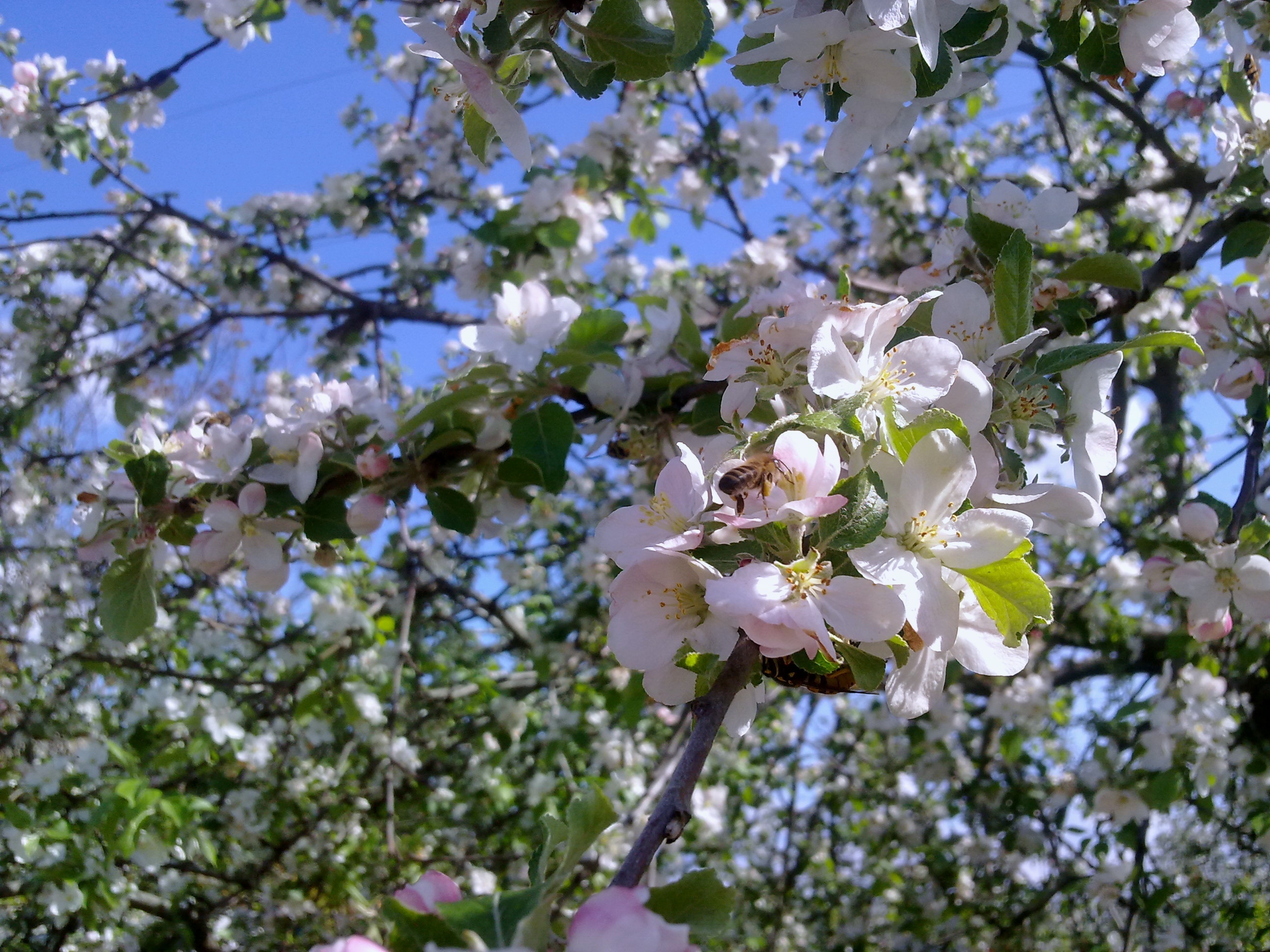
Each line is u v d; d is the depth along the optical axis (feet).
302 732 16.35
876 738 23.15
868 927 21.63
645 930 2.67
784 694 21.80
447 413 8.26
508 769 19.17
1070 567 19.52
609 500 20.18
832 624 3.55
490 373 8.31
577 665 17.89
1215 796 13.32
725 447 4.56
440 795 17.83
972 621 4.15
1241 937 17.04
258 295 22.11
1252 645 13.56
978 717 20.72
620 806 16.12
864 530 3.66
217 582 18.98
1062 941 19.80
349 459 7.98
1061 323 6.85
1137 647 17.28
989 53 5.31
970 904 18.98
